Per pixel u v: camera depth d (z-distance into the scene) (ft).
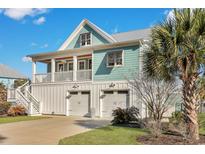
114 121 48.52
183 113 32.42
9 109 69.21
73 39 79.05
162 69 30.19
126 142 28.81
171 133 33.81
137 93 52.21
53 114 73.87
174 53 28.37
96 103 65.72
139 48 59.26
